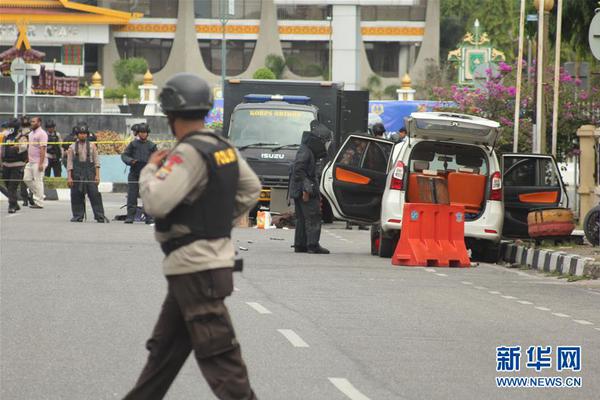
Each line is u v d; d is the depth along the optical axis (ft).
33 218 214.07
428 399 66.28
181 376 70.69
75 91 477.36
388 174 150.30
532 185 157.58
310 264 138.92
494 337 87.76
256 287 113.80
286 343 82.53
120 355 76.79
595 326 95.04
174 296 52.29
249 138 230.27
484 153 149.07
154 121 500.74
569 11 236.43
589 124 220.43
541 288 122.31
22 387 67.15
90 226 195.11
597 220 151.74
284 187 220.84
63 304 99.30
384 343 83.71
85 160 206.08
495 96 233.76
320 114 241.35
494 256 152.87
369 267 137.90
